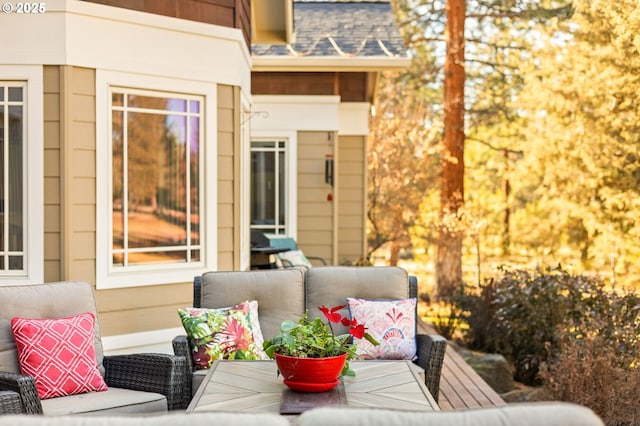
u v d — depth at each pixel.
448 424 1.58
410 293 4.78
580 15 11.37
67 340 3.84
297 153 9.73
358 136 10.89
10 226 4.92
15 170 4.91
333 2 11.79
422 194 14.61
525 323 7.26
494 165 16.91
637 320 5.82
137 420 1.57
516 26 14.42
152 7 5.31
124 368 3.96
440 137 15.30
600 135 11.28
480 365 6.81
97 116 5.04
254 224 9.72
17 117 4.91
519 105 13.88
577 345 5.62
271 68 9.08
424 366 4.37
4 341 3.82
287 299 4.64
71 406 3.54
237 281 4.62
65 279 4.89
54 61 4.87
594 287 6.92
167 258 5.44
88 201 5.01
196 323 4.31
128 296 5.20
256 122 9.69
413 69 15.42
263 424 1.56
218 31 5.67
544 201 14.12
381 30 10.19
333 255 9.77
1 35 4.86
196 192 5.59
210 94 5.64
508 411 1.61
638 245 11.53
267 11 7.97
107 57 5.07
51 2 4.86
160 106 5.40
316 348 3.25
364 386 3.35
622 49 10.48
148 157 5.34
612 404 5.07
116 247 5.17
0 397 3.13
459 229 12.66
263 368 3.74
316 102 9.70
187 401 4.07
